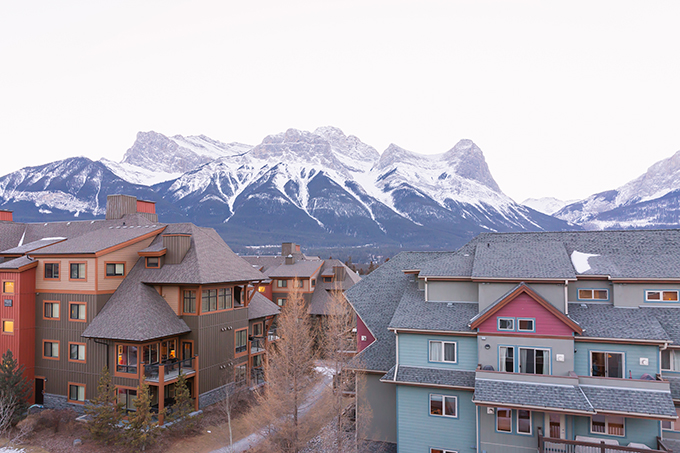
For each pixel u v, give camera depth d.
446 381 21.97
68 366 30.03
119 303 29.59
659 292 21.53
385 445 24.34
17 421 27.62
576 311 22.11
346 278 61.97
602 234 25.81
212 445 26.08
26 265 30.91
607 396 19.33
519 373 20.59
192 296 30.56
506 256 24.44
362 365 24.39
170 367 29.06
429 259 31.19
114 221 38.47
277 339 38.75
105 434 24.62
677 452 18.69
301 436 24.23
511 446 20.77
